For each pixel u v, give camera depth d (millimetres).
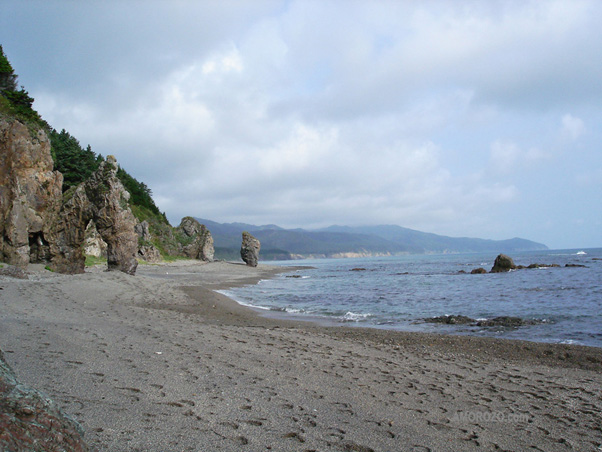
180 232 83125
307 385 6934
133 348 8312
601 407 6852
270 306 23250
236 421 4918
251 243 80000
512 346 12148
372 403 6289
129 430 4254
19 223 24109
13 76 52406
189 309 18656
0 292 15383
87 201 28922
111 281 23922
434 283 40906
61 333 8953
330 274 65438
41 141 27438
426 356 10656
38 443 2568
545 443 5246
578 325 16219
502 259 56906
